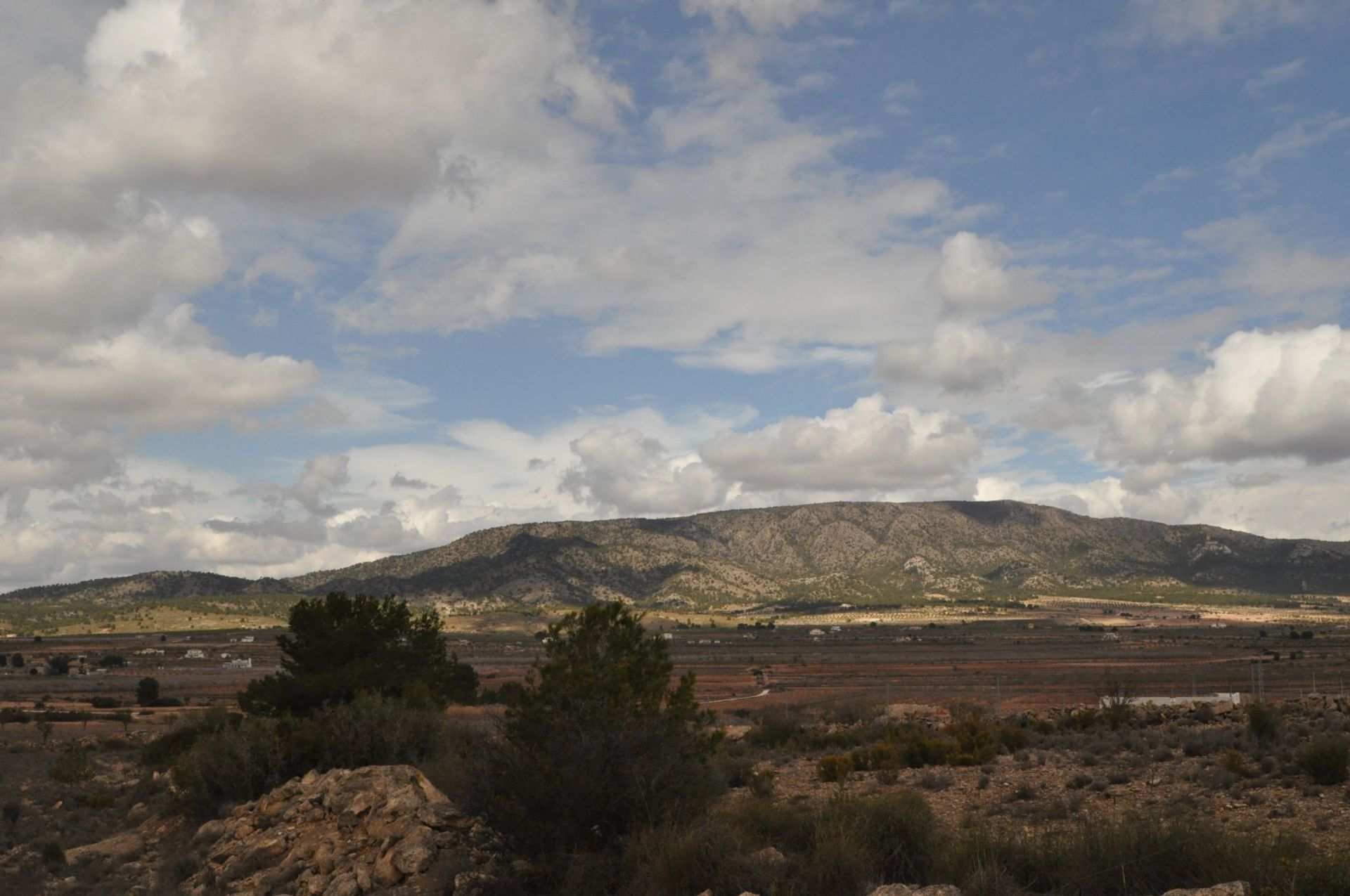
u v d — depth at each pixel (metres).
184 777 26.67
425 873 16.36
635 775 15.36
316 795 21.41
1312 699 46.31
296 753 26.67
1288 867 10.22
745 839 13.92
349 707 28.50
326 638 48.22
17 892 20.39
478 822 17.61
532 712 16.52
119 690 127.50
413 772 21.66
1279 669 111.06
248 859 19.27
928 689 100.00
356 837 18.59
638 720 16.56
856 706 60.56
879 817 13.81
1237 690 79.50
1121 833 12.18
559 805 15.40
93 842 27.50
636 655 19.84
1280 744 27.62
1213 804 18.19
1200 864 11.34
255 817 22.03
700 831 13.58
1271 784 20.34
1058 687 93.19
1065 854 12.19
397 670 48.94
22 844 27.34
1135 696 73.44
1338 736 26.97
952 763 28.92
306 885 17.11
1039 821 17.53
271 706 44.88
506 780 16.09
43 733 69.94
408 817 18.48
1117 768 24.72
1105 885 11.47
